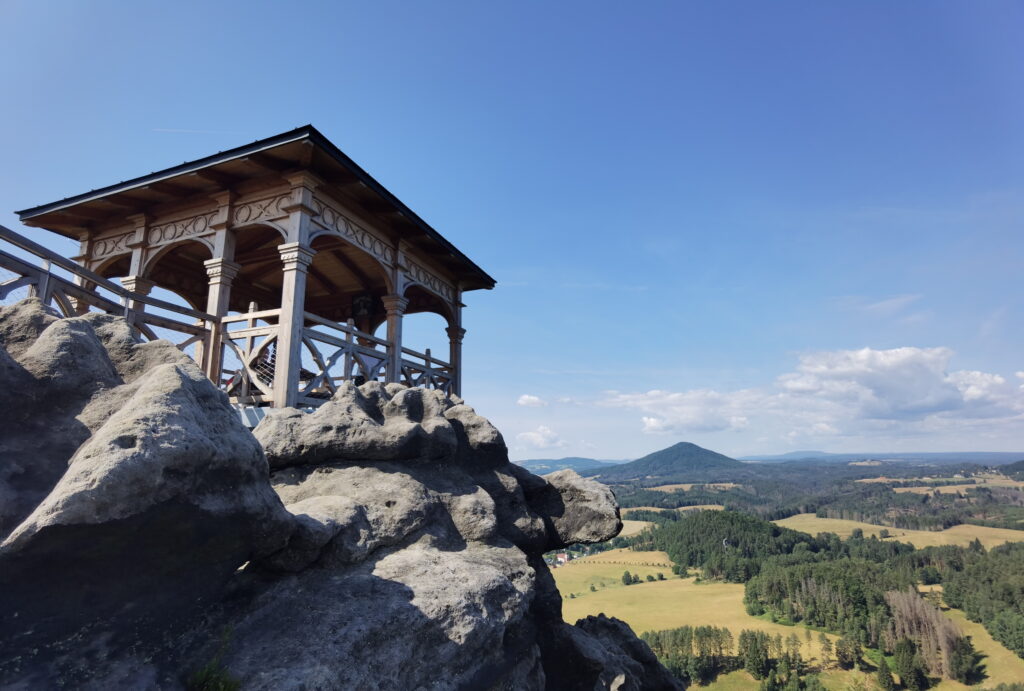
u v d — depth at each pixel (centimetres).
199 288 1509
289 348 866
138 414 310
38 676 265
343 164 929
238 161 898
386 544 509
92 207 1062
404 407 688
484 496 654
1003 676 7944
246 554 382
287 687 309
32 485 324
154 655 319
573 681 779
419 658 399
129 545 298
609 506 821
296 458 586
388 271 1198
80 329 432
